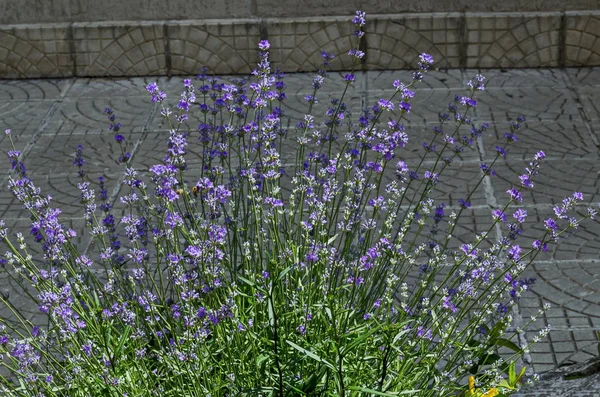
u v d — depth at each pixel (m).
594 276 6.14
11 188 4.08
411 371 3.79
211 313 3.50
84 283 4.23
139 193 7.56
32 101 9.89
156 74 10.50
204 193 4.26
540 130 8.61
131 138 8.80
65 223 7.15
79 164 5.00
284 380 3.53
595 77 9.92
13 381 4.85
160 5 10.38
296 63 10.39
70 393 3.62
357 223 4.41
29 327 5.57
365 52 10.33
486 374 3.98
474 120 8.88
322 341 3.59
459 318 4.00
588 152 8.11
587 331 5.53
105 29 10.38
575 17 10.09
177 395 3.55
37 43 10.48
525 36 10.19
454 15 10.17
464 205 4.46
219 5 10.31
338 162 4.36
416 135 8.56
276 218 4.19
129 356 3.84
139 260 3.93
